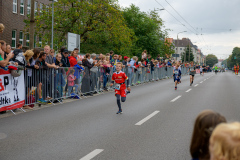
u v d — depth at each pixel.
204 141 1.83
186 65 48.69
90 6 30.64
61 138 6.01
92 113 9.14
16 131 6.66
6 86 8.70
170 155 4.86
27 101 9.83
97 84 15.06
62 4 31.36
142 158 4.70
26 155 4.88
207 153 1.83
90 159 4.64
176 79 17.59
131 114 8.95
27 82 9.76
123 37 33.84
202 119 1.85
